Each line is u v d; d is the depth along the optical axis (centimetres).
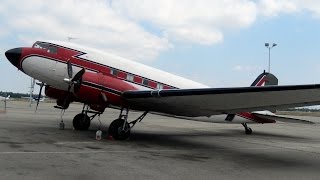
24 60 1214
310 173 782
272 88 864
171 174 703
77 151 904
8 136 1123
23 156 788
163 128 1914
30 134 1210
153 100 1126
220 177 704
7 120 1778
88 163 756
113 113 3456
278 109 1066
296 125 2875
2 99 6588
